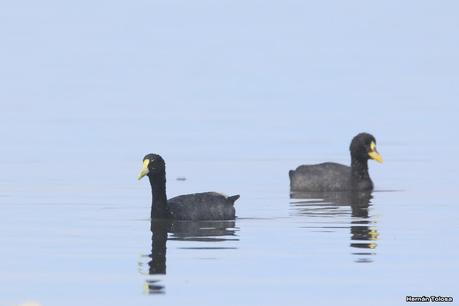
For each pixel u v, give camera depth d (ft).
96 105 177.47
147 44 276.00
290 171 117.39
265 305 68.64
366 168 115.24
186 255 82.38
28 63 237.66
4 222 96.02
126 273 76.79
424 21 325.21
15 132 150.61
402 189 114.01
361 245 85.71
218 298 70.18
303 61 240.94
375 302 69.36
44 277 75.82
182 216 96.73
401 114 164.66
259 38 288.71
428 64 231.71
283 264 79.30
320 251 83.71
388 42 276.62
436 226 93.40
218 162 128.88
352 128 152.46
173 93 192.54
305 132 149.69
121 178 118.93
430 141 142.20
